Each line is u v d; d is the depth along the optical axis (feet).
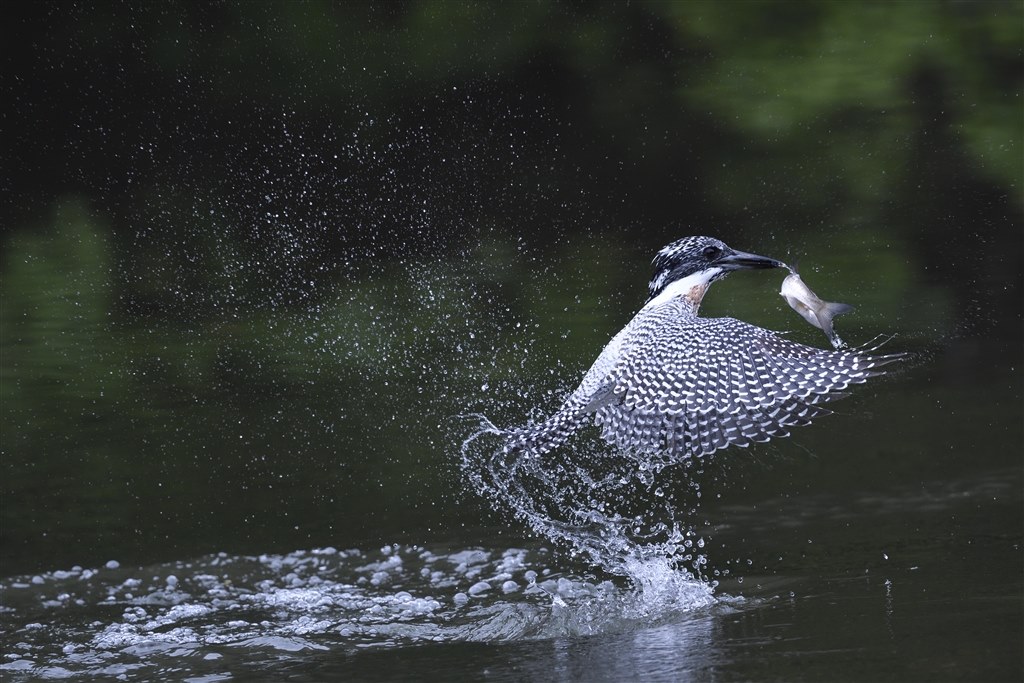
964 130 45.19
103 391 43.01
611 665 19.60
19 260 48.91
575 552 28.99
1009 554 24.90
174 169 52.70
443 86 52.49
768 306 46.47
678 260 23.85
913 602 21.86
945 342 45.68
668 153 50.21
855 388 41.93
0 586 28.99
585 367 44.86
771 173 48.47
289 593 26.68
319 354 45.57
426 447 38.52
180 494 35.76
